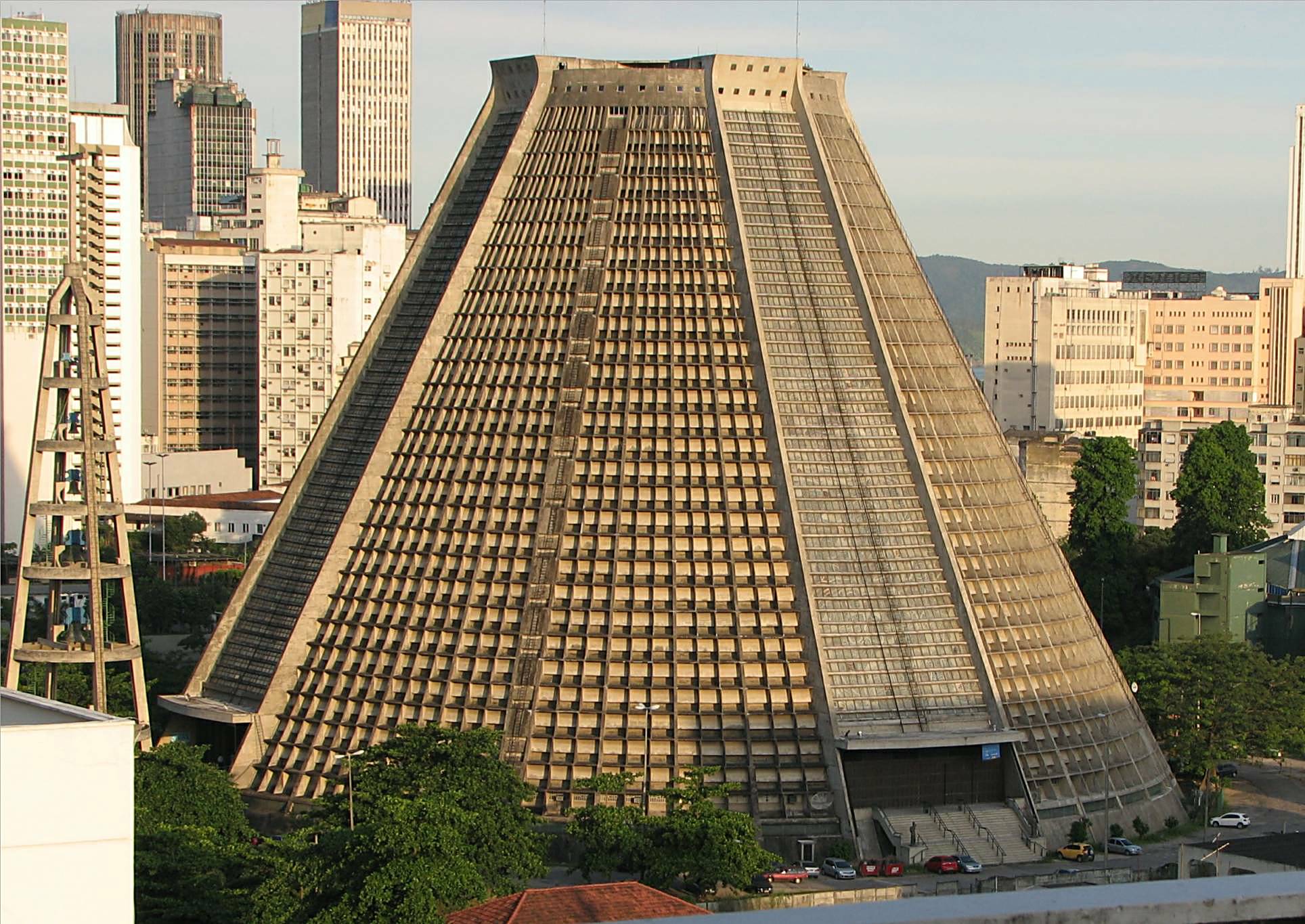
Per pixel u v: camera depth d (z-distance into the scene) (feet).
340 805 520.83
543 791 609.83
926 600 654.94
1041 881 560.61
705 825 523.70
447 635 653.71
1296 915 136.15
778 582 647.97
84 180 603.26
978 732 625.00
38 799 198.39
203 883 475.31
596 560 650.84
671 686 627.46
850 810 604.08
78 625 606.96
